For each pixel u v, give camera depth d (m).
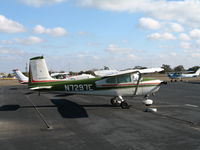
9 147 5.39
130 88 11.77
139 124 7.65
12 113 10.26
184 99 14.88
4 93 21.88
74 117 9.12
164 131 6.68
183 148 5.16
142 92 11.80
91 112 10.31
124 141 5.74
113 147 5.28
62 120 8.52
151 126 7.34
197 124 7.57
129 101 13.98
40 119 8.77
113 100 12.50
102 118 8.82
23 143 5.69
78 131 6.82
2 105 13.15
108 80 11.75
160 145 5.39
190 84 32.44
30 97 17.89
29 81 12.12
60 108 11.73
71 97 17.48
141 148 5.19
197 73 45.44
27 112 10.52
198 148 5.16
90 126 7.46
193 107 11.40
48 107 12.16
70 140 5.89
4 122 8.24
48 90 12.03
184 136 6.12
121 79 11.75
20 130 7.02
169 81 43.91
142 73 11.10
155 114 9.53
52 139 6.00
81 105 12.77
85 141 5.79
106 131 6.77
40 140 5.92
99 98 16.53
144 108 11.26
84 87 11.85
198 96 16.62
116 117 8.99
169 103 12.96
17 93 21.86
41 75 12.13
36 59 12.12
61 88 11.98
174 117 8.80
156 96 16.81
